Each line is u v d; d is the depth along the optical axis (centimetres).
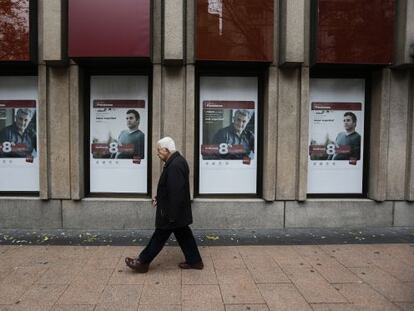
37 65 694
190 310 397
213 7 654
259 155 732
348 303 414
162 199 484
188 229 507
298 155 711
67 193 698
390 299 423
